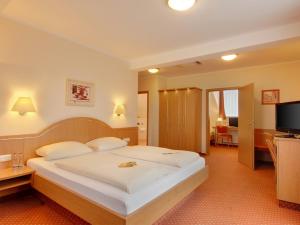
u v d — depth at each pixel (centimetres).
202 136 598
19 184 246
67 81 334
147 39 333
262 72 496
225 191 309
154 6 233
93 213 177
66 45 334
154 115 628
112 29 297
